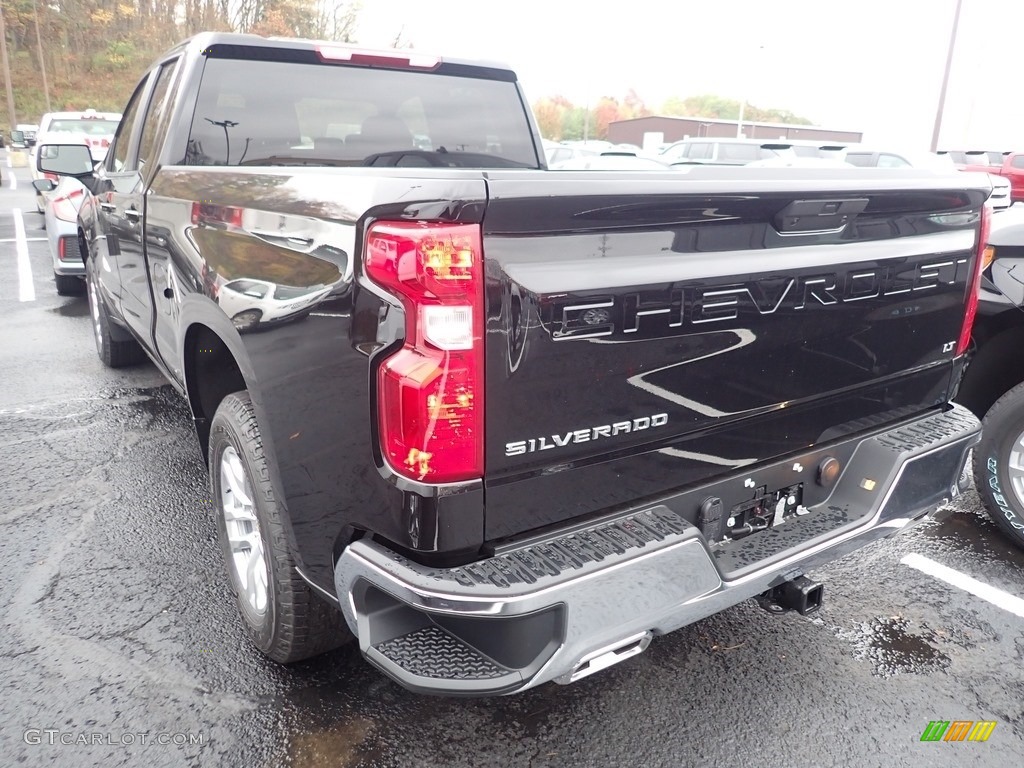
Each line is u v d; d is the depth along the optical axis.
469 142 3.99
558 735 2.33
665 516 2.00
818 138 49.88
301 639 2.34
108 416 4.85
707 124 51.88
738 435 2.18
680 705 2.47
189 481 3.95
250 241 2.18
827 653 2.75
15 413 4.88
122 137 4.51
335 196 1.79
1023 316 3.34
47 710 2.36
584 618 1.76
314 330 1.84
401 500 1.71
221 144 3.29
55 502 3.70
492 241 1.62
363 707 2.42
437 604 1.68
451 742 2.29
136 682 2.49
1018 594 3.15
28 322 7.30
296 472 2.01
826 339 2.26
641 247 1.81
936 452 2.51
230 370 2.87
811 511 2.46
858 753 2.28
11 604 2.88
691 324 1.94
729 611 3.00
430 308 1.61
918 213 2.41
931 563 3.39
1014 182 18.45
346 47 3.48
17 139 16.36
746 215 1.95
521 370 1.70
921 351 2.59
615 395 1.86
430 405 1.63
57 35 61.97
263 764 2.19
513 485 1.78
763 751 2.28
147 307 3.55
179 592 2.99
